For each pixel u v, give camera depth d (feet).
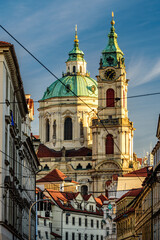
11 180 226.58
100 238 586.45
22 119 291.99
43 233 492.13
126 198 433.07
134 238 388.78
